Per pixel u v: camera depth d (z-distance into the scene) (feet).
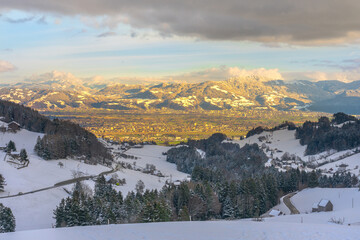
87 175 582.35
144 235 152.97
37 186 477.77
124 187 547.49
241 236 153.58
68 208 313.94
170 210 343.05
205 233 159.63
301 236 152.46
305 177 606.96
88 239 144.15
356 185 635.66
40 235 151.74
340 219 326.65
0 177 448.65
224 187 447.42
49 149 638.12
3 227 292.61
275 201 491.72
